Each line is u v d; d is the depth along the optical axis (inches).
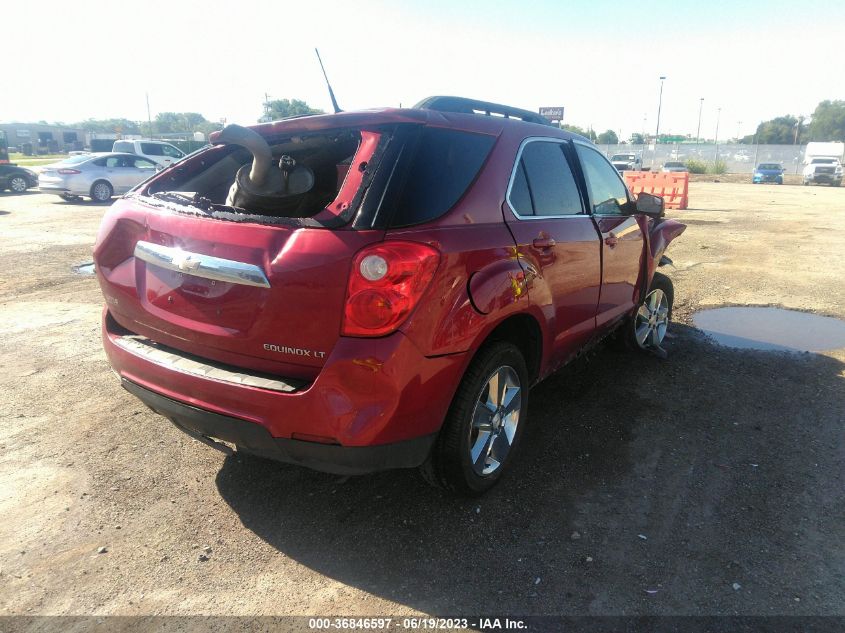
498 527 114.9
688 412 164.1
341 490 126.6
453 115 117.8
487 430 119.3
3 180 868.0
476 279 104.9
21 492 124.6
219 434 103.6
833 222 602.9
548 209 135.4
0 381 179.0
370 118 105.9
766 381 185.2
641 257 180.4
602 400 171.2
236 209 110.1
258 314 98.5
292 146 135.2
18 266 338.3
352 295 92.5
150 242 113.4
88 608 95.3
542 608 95.5
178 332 109.9
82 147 3636.8
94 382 179.2
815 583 100.7
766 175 1507.1
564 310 137.7
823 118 4057.6
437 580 101.5
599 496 125.0
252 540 111.3
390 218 96.2
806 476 133.1
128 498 123.5
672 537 112.3
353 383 93.0
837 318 252.8
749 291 298.7
